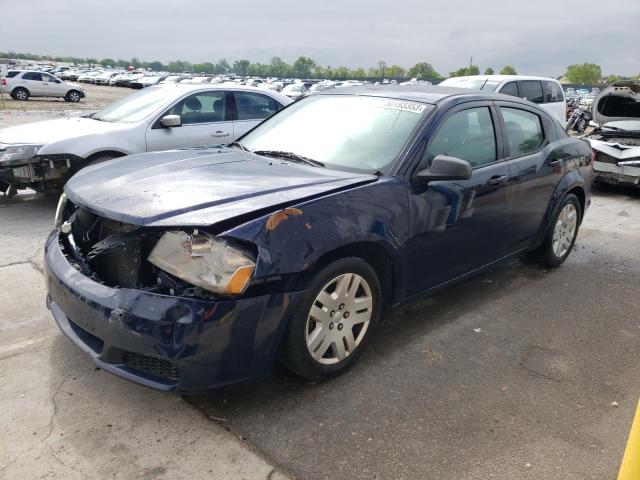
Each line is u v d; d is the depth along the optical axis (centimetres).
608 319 407
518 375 322
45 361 311
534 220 452
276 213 257
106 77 6072
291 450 248
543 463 248
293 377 306
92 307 254
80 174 340
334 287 290
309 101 424
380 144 342
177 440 251
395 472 238
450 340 362
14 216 621
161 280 254
